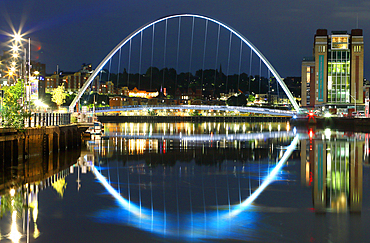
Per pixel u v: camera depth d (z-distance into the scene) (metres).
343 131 99.88
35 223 17.56
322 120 138.75
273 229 17.03
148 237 16.06
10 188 24.45
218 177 29.17
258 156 42.34
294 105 168.25
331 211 19.70
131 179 28.16
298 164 35.94
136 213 19.39
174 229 17.05
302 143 59.91
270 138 72.31
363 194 23.30
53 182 26.48
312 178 28.62
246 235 16.31
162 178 28.67
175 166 34.78
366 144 57.53
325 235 16.27
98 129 75.75
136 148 50.75
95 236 16.09
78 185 25.67
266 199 22.23
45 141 37.06
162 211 19.81
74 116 70.62
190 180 27.94
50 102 180.25
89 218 18.44
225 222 18.00
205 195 23.27
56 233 16.31
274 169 33.00
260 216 18.94
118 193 23.56
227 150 48.81
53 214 18.94
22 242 15.29
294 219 18.39
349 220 18.20
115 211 19.67
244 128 125.12
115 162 36.91
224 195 23.23
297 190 24.50
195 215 19.16
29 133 34.19
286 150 48.84
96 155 42.06
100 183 26.44
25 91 43.53
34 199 21.73
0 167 30.30
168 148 51.12
